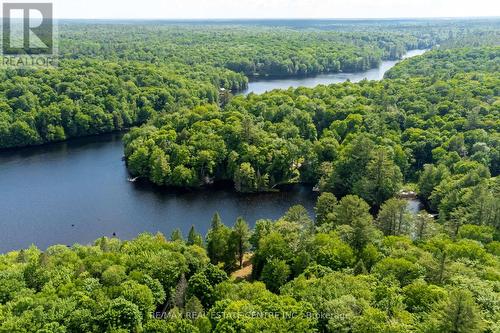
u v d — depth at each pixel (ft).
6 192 577.84
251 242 398.42
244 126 647.97
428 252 320.29
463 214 426.51
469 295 231.09
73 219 512.22
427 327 226.38
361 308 251.60
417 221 399.65
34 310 259.19
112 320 258.37
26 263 341.00
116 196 576.61
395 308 250.98
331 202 453.99
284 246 354.13
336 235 366.43
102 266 319.27
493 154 597.93
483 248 337.31
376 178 556.92
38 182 613.93
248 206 555.69
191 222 511.81
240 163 624.18
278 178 628.28
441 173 558.15
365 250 335.88
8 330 246.47
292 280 319.06
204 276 312.71
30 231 483.92
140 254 344.28
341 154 614.75
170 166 620.08
